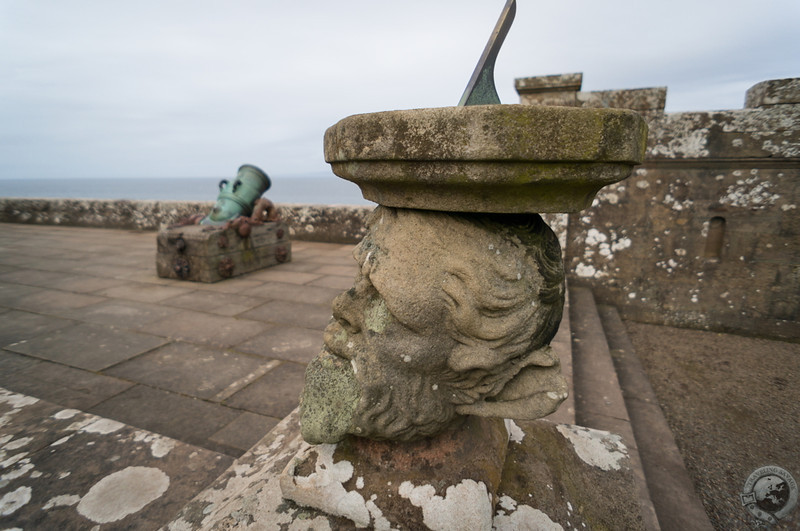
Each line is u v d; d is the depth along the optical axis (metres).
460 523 1.06
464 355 1.03
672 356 3.29
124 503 1.48
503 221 1.02
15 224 9.10
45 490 1.52
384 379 1.06
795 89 3.23
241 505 1.22
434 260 0.99
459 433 1.24
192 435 1.95
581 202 0.95
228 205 5.18
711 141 3.50
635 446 1.93
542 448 1.47
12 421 1.91
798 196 3.40
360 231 7.05
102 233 7.99
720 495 1.88
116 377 2.47
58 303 3.81
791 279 3.52
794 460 2.08
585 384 2.48
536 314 1.03
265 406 2.19
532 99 3.81
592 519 1.26
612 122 0.78
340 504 1.14
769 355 3.29
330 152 1.05
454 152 0.80
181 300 3.97
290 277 4.91
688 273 3.81
